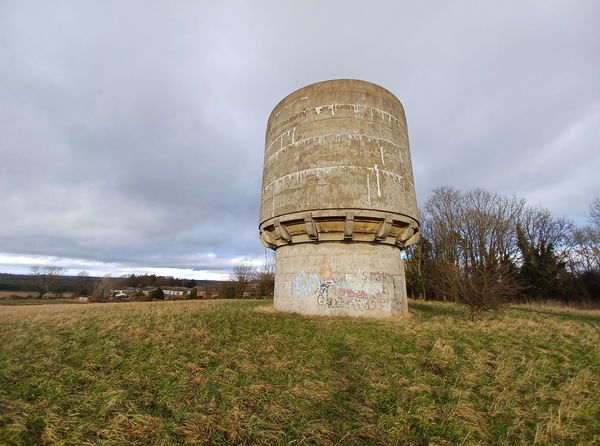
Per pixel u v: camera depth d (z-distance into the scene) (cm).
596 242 4066
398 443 508
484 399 670
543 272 3991
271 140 1798
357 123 1559
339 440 506
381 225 1497
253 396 645
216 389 677
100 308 2473
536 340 1139
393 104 1711
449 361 871
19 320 1644
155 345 983
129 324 1332
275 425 540
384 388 693
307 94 1648
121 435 507
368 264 1520
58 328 1319
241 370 779
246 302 3152
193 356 877
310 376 748
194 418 559
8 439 491
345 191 1463
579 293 3841
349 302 1488
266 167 1814
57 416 562
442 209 4384
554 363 905
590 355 997
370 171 1508
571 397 685
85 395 645
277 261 1791
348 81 1620
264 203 1755
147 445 489
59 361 860
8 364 836
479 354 942
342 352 922
